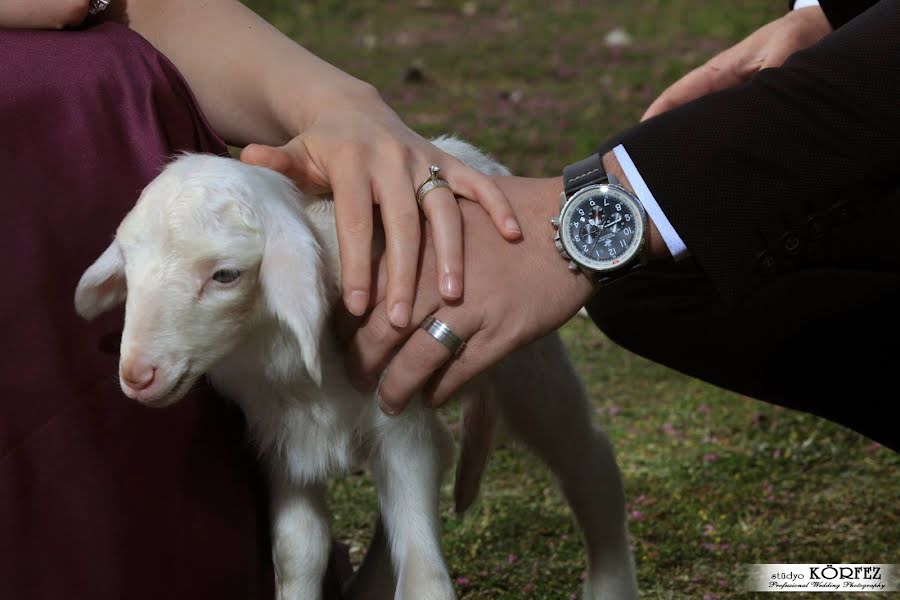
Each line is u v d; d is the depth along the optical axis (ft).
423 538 7.55
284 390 7.07
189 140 7.20
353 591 8.54
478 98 26.91
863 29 6.79
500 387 8.77
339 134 6.84
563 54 31.86
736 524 11.00
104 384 6.49
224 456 7.04
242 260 6.15
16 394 6.23
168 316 5.99
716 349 8.96
